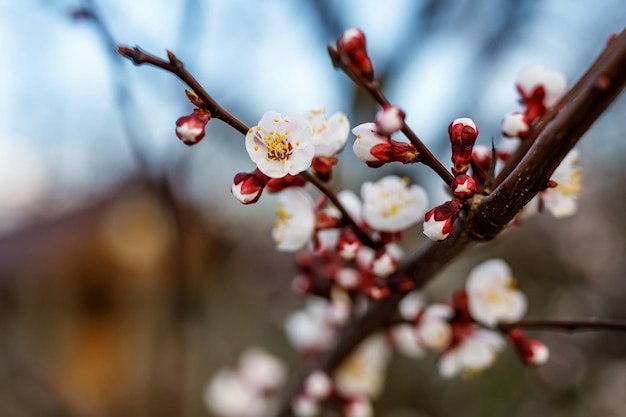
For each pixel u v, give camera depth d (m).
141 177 2.99
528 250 5.78
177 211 2.88
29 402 3.63
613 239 5.81
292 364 5.53
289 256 6.13
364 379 2.23
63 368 4.20
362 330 1.81
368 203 1.50
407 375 4.31
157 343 3.18
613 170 5.98
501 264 1.73
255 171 1.28
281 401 2.14
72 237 4.46
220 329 5.66
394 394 4.08
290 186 1.44
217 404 2.68
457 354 1.76
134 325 4.21
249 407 2.65
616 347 5.00
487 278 1.71
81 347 4.25
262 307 5.97
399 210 1.50
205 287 4.98
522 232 5.77
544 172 1.11
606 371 4.84
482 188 1.27
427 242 1.52
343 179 3.68
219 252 5.37
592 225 5.91
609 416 4.62
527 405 4.61
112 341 4.20
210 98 1.18
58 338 4.30
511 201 1.17
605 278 5.61
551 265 5.78
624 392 4.72
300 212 1.54
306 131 1.23
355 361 2.23
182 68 1.15
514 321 1.66
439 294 4.46
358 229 1.51
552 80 1.43
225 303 5.84
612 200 5.93
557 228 5.87
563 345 5.00
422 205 1.50
